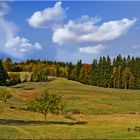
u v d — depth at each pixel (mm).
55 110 82188
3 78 175500
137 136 53125
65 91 159000
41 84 187375
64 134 62500
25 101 120812
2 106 96375
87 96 143000
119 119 93812
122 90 176750
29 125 74312
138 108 118438
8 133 59281
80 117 97250
